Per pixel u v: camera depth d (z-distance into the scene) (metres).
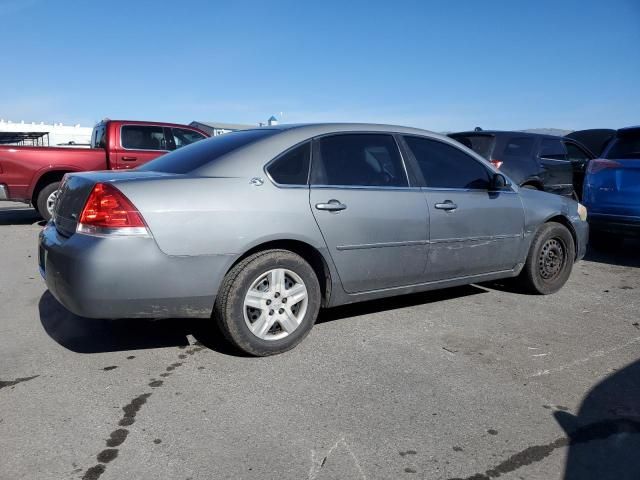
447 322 4.42
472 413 2.96
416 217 4.18
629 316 4.66
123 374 3.38
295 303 3.72
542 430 2.81
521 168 8.19
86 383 3.25
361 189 3.98
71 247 3.22
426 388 3.24
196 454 2.54
